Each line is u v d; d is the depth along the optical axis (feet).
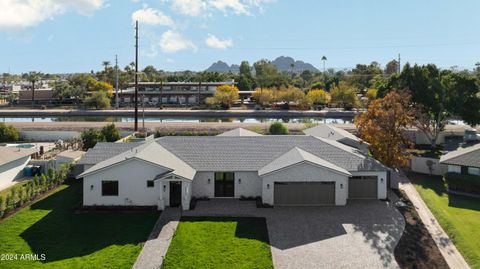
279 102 404.36
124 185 100.94
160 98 455.22
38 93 456.45
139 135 205.98
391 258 74.33
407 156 131.75
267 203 103.45
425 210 101.71
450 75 180.34
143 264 70.49
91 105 388.16
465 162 116.88
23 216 94.27
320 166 102.89
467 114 176.65
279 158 113.09
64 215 95.35
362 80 548.72
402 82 180.45
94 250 75.92
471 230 87.04
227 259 72.69
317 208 102.01
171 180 98.84
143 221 91.50
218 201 107.45
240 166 110.11
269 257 73.67
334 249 77.66
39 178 114.93
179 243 79.20
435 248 79.00
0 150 133.59
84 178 100.42
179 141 121.80
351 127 230.07
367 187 110.01
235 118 341.82
